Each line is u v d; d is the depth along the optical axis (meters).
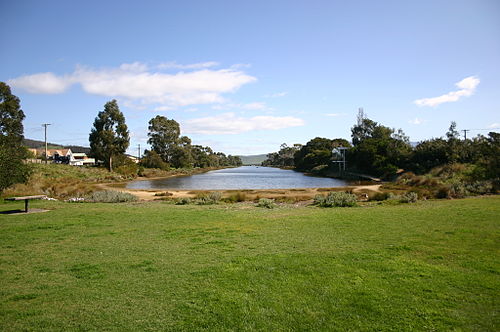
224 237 9.15
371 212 13.66
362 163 71.12
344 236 8.96
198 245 8.25
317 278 5.74
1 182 19.80
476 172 29.19
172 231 10.08
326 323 4.33
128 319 4.45
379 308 4.65
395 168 55.41
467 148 41.38
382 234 9.08
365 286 5.37
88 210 15.16
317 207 18.09
